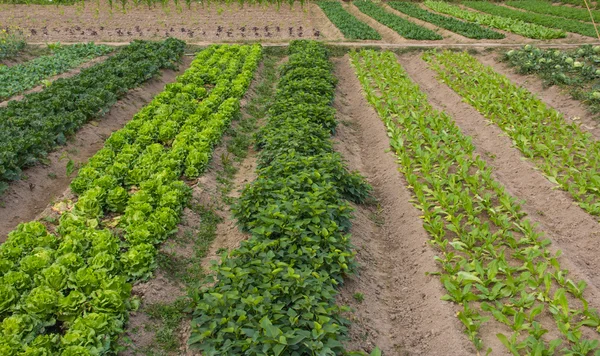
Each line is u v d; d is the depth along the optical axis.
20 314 6.24
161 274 7.72
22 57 21.00
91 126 13.18
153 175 9.88
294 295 6.53
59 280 6.72
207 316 6.33
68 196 9.59
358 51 23.84
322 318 6.04
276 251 7.47
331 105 16.23
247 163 12.34
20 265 7.12
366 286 8.08
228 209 10.19
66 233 8.09
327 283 7.12
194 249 8.70
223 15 31.42
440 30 28.28
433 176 10.77
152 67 17.58
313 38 27.22
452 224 9.09
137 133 12.15
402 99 15.45
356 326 7.05
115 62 17.73
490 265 7.61
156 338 6.64
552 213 10.09
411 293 8.05
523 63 19.20
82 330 5.95
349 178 10.41
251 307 6.26
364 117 15.82
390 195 11.02
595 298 7.25
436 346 6.79
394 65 20.03
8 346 5.53
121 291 6.74
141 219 8.39
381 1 38.84
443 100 17.31
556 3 39.72
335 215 8.70
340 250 7.81
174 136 12.26
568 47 23.27
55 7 32.31
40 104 12.96
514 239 8.48
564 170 11.34
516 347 6.12
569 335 6.25
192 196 9.88
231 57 20.33
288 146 11.12
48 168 10.98
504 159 12.45
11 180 9.99
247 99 16.47
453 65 20.20
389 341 7.17
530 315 6.58
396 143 12.49
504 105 14.77
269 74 20.23
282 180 9.34
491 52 22.83
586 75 17.19
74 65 19.31
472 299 7.20
